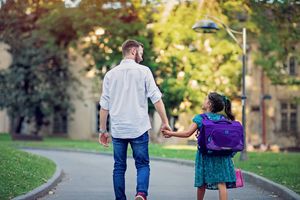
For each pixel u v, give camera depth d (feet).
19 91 143.54
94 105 157.38
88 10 109.91
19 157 51.60
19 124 147.84
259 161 65.62
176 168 65.57
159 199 37.24
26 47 141.49
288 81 119.24
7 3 109.81
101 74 120.47
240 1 92.27
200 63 110.83
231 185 28.37
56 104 146.41
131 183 48.01
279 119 142.72
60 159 79.46
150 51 111.24
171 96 111.75
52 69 146.61
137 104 27.58
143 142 27.63
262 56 116.98
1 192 33.55
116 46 112.78
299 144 141.79
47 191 39.88
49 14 113.29
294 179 44.83
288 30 97.25
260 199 37.24
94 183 47.55
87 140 154.30
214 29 65.00
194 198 37.86
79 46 143.23
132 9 110.01
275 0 86.12
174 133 27.71
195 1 104.53
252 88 141.90
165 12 107.65
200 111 112.16
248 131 142.20
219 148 27.25
